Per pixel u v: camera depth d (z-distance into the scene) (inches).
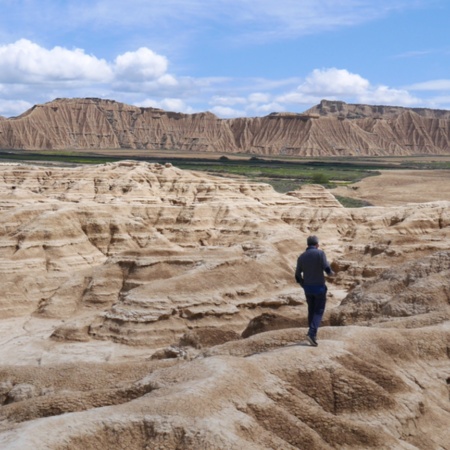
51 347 1950.1
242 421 708.7
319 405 818.2
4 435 661.3
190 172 4517.7
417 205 3339.1
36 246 2659.9
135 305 2015.3
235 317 2047.2
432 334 1027.9
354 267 2343.8
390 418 829.2
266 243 2618.1
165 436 670.5
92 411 709.9
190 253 2426.2
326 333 981.8
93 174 4274.1
